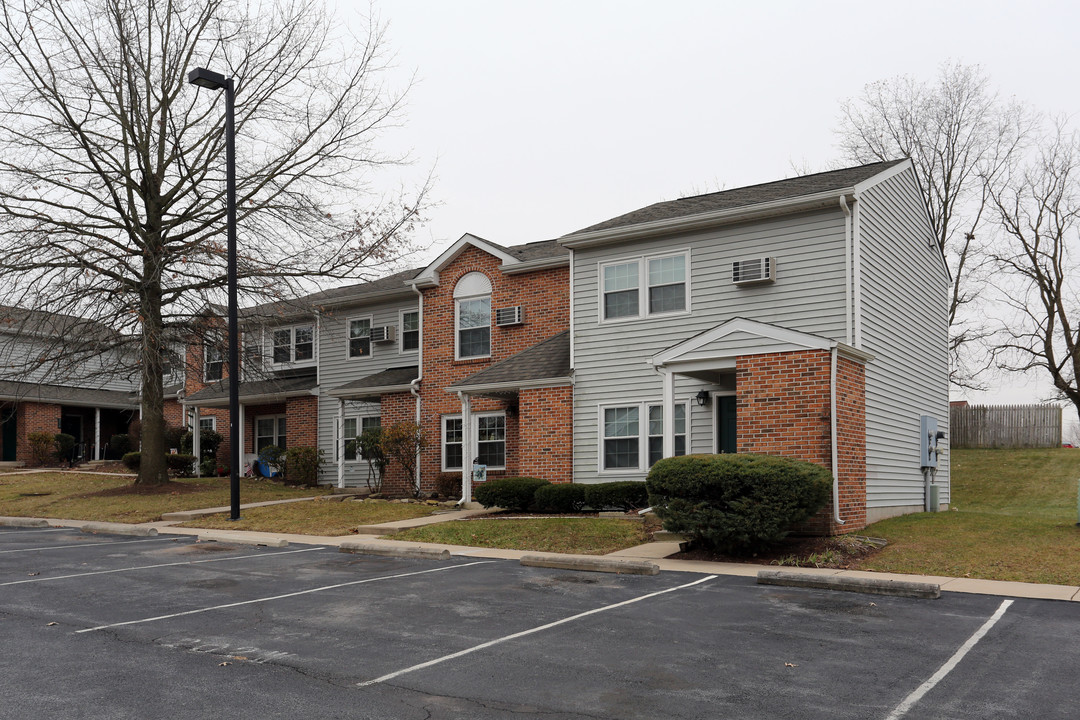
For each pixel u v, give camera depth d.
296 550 13.90
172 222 22.42
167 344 22.81
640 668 6.56
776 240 17.36
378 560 12.69
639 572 11.23
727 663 6.69
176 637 7.67
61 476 27.66
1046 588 9.92
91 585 10.52
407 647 7.24
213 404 29.88
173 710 5.57
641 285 19.16
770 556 12.36
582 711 5.53
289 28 23.78
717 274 18.08
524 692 5.95
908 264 19.86
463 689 6.02
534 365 20.73
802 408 13.71
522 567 11.90
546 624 8.12
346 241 23.25
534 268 22.39
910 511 18.89
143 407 23.75
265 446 31.42
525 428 20.16
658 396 18.70
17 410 33.75
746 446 14.22
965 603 9.10
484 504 18.56
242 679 6.29
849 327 16.27
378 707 5.62
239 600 9.45
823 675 6.34
